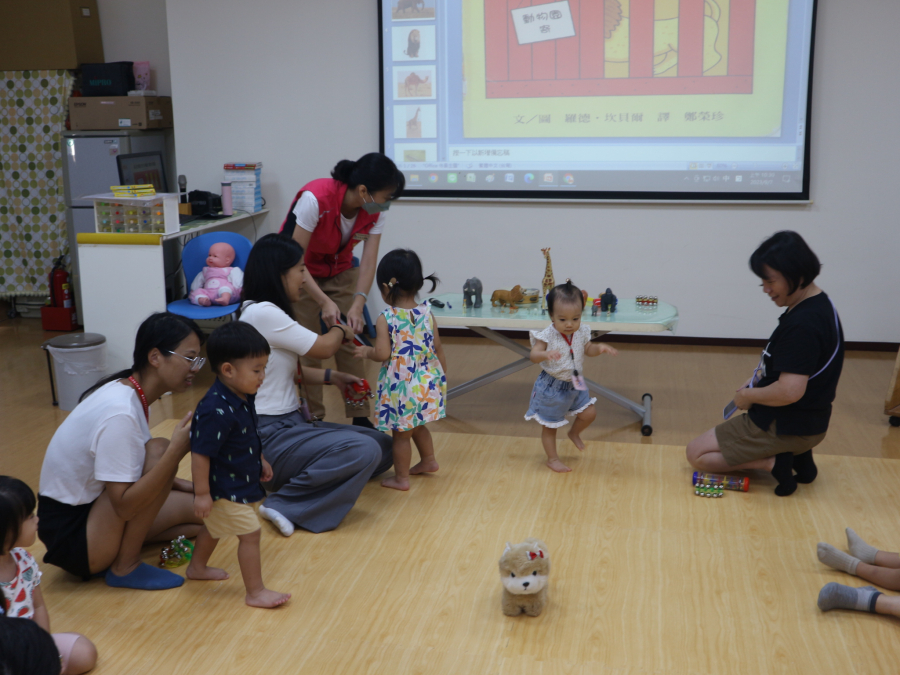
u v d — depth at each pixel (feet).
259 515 8.43
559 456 10.21
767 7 14.99
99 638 6.28
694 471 9.66
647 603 6.78
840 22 14.85
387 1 16.16
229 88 17.13
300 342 8.21
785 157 15.51
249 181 16.79
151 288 13.14
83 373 12.50
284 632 6.39
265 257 8.19
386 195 9.76
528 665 5.96
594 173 16.28
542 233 16.74
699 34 15.34
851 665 5.95
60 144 18.03
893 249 15.57
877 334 15.99
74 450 6.57
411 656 6.08
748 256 16.07
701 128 15.69
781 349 8.39
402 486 9.12
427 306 9.18
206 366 15.15
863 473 9.61
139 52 18.35
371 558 7.57
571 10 15.69
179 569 7.48
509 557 6.44
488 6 15.92
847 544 7.82
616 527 8.18
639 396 13.19
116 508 6.57
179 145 17.56
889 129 15.10
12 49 17.70
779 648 6.16
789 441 8.77
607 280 16.71
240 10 16.72
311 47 16.71
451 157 16.70
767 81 15.28
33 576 5.76
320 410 10.91
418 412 8.87
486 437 10.93
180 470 9.61
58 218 18.39
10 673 3.26
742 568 7.35
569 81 15.98
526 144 16.40
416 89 16.48
